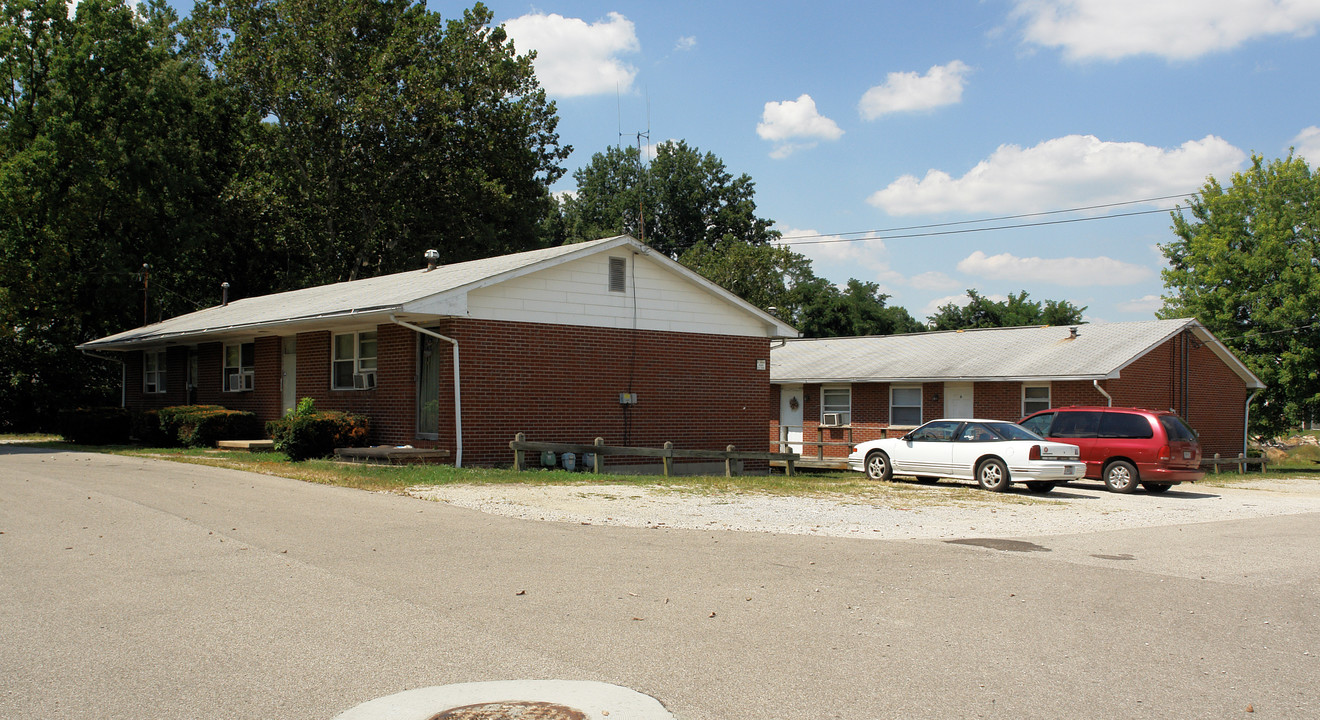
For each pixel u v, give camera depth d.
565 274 19.27
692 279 21.27
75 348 33.09
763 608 7.03
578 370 19.39
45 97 29.08
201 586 7.30
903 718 4.79
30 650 5.64
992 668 5.68
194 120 37.12
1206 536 11.90
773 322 22.92
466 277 18.72
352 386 20.50
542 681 5.23
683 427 21.20
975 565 9.05
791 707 4.91
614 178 77.12
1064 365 25.64
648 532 10.59
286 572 7.84
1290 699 5.22
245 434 22.61
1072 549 10.36
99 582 7.40
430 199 40.88
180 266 37.03
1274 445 45.28
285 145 38.16
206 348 25.72
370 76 37.19
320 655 5.63
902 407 29.34
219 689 5.00
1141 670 5.71
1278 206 35.31
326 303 20.86
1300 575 9.09
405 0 40.56
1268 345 34.72
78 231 28.23
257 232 38.72
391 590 7.29
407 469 16.05
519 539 9.73
